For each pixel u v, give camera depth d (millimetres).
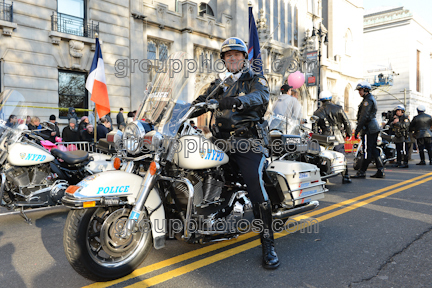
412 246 3150
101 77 7359
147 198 2488
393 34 45344
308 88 22266
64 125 12070
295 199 3289
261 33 20547
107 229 2432
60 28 12320
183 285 2430
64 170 4516
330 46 31297
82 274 2355
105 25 13312
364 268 2689
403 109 9648
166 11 15375
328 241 3330
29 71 11352
